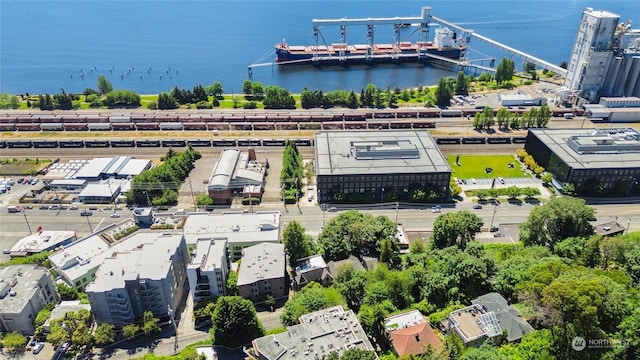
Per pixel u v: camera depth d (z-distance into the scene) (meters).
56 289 189.25
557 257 180.88
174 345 168.62
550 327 143.62
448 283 170.62
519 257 181.88
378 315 147.88
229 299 162.62
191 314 182.25
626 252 173.88
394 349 145.88
